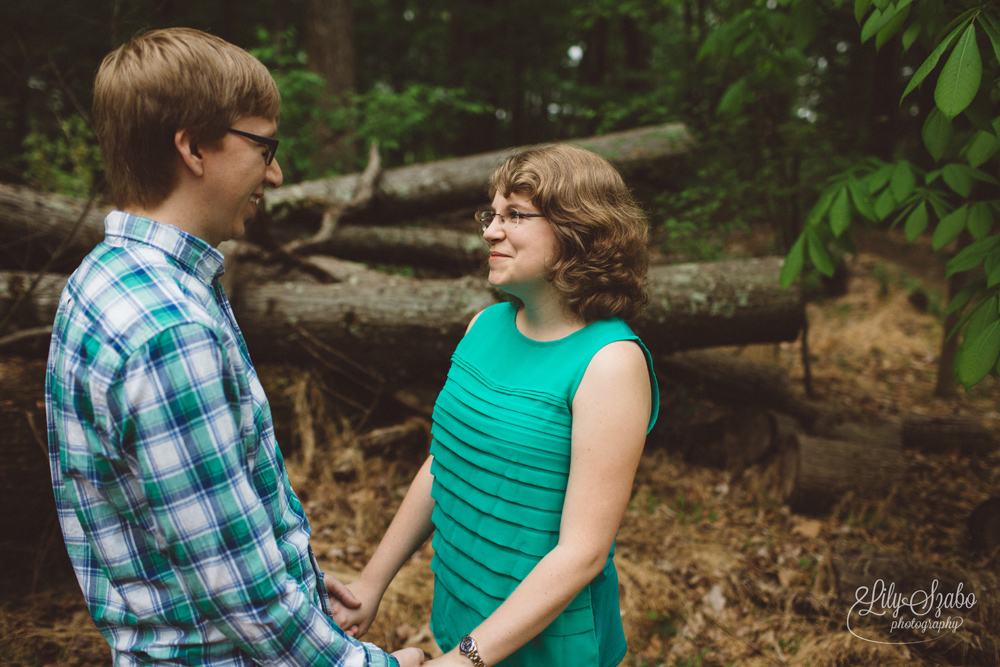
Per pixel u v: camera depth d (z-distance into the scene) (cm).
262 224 352
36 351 304
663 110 573
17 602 231
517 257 103
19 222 336
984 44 153
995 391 477
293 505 99
